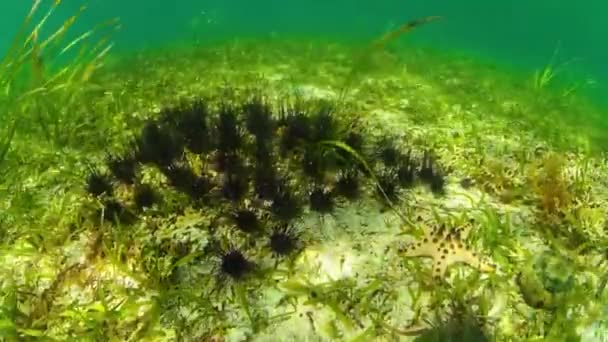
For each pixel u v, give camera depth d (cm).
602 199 187
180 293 139
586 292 145
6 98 206
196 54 371
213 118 183
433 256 150
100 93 277
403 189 171
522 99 292
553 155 199
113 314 135
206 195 162
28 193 181
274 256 150
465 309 137
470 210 167
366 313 138
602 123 273
